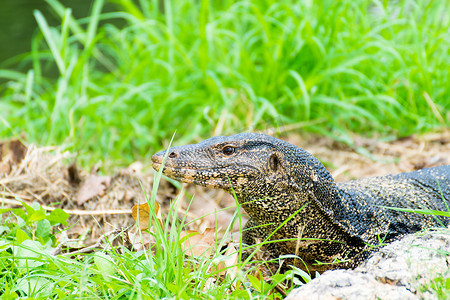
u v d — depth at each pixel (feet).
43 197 24.14
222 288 15.89
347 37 37.50
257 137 18.93
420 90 36.81
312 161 19.48
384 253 16.84
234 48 38.34
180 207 26.05
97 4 36.99
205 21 38.65
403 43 39.45
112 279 15.96
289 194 18.95
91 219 23.27
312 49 35.58
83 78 36.35
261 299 15.75
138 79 39.14
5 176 24.53
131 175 25.71
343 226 19.60
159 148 35.04
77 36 38.83
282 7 38.63
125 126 35.55
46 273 16.63
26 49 55.36
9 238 18.81
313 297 14.57
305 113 36.45
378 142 34.99
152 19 40.81
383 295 14.70
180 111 37.88
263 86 35.99
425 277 15.34
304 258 20.06
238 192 18.88
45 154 26.58
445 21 40.81
